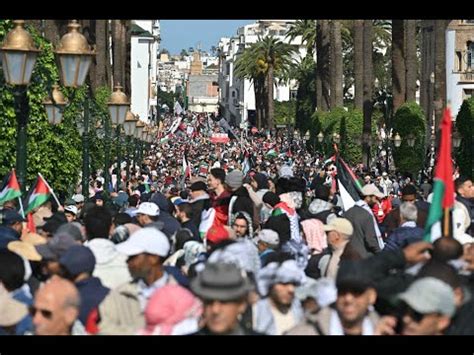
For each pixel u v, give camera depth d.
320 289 12.97
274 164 93.69
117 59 106.62
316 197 28.77
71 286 11.75
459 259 13.80
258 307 13.08
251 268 14.11
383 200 38.09
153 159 115.38
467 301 12.52
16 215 21.45
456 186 28.20
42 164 42.75
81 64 26.20
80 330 12.94
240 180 25.78
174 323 11.26
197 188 27.08
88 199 38.00
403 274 12.71
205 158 118.06
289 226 20.30
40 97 40.34
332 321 11.45
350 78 189.00
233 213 23.56
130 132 56.41
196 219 26.50
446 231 15.24
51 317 11.50
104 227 17.62
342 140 106.38
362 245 22.36
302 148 142.75
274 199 26.88
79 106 49.19
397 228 23.38
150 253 13.92
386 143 92.38
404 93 82.31
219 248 14.50
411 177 74.56
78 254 13.34
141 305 13.32
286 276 13.20
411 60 82.94
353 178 29.45
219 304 10.66
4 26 34.69
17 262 13.59
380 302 12.16
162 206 27.55
